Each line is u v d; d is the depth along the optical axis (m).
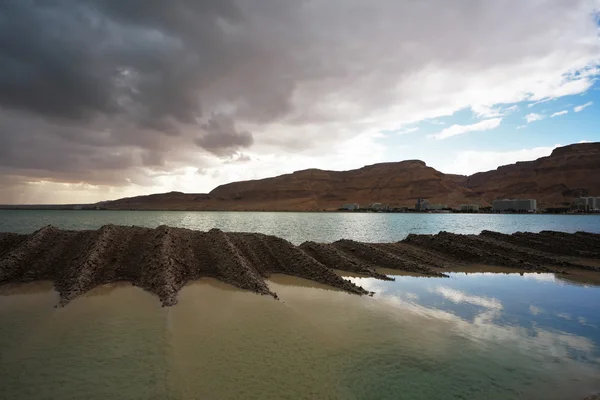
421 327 13.30
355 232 59.56
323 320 13.73
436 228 75.69
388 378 9.48
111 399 8.15
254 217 132.00
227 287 18.20
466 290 19.30
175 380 8.95
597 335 12.89
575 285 20.69
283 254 24.72
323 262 25.53
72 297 15.66
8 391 8.42
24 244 22.11
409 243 34.59
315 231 60.94
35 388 8.56
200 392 8.46
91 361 9.86
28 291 16.95
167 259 19.91
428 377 9.62
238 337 11.73
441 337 12.41
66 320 12.98
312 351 10.89
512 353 11.27
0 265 19.28
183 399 8.19
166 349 10.63
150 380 8.94
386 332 12.70
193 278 19.75
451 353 11.15
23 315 13.55
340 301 16.47
